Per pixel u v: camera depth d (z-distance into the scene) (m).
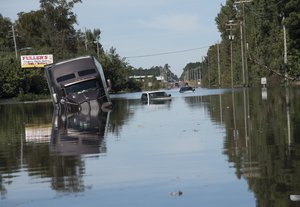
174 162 11.71
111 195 8.78
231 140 15.09
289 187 8.67
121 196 8.67
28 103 68.50
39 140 18.03
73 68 39.09
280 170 10.11
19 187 9.84
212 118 23.75
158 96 52.06
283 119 20.72
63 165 12.09
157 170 10.81
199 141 15.28
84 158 13.00
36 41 130.25
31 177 10.82
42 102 70.81
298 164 10.64
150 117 26.56
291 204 7.65
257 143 14.11
